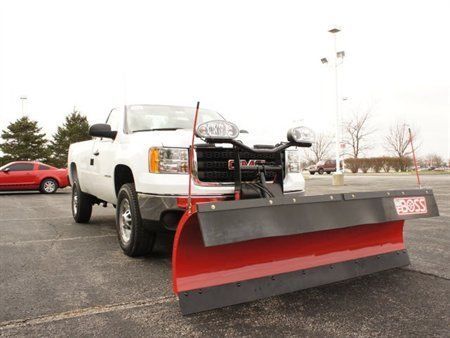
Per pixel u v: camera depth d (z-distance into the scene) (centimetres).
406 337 271
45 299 347
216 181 418
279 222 303
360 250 388
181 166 419
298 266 345
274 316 311
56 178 1761
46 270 435
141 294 360
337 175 2050
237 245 316
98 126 536
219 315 314
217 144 421
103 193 600
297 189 474
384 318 303
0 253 514
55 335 279
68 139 4856
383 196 369
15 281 396
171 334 281
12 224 765
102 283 390
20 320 304
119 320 304
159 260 477
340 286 380
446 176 2938
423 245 547
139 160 444
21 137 4534
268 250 331
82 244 570
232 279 311
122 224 509
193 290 294
